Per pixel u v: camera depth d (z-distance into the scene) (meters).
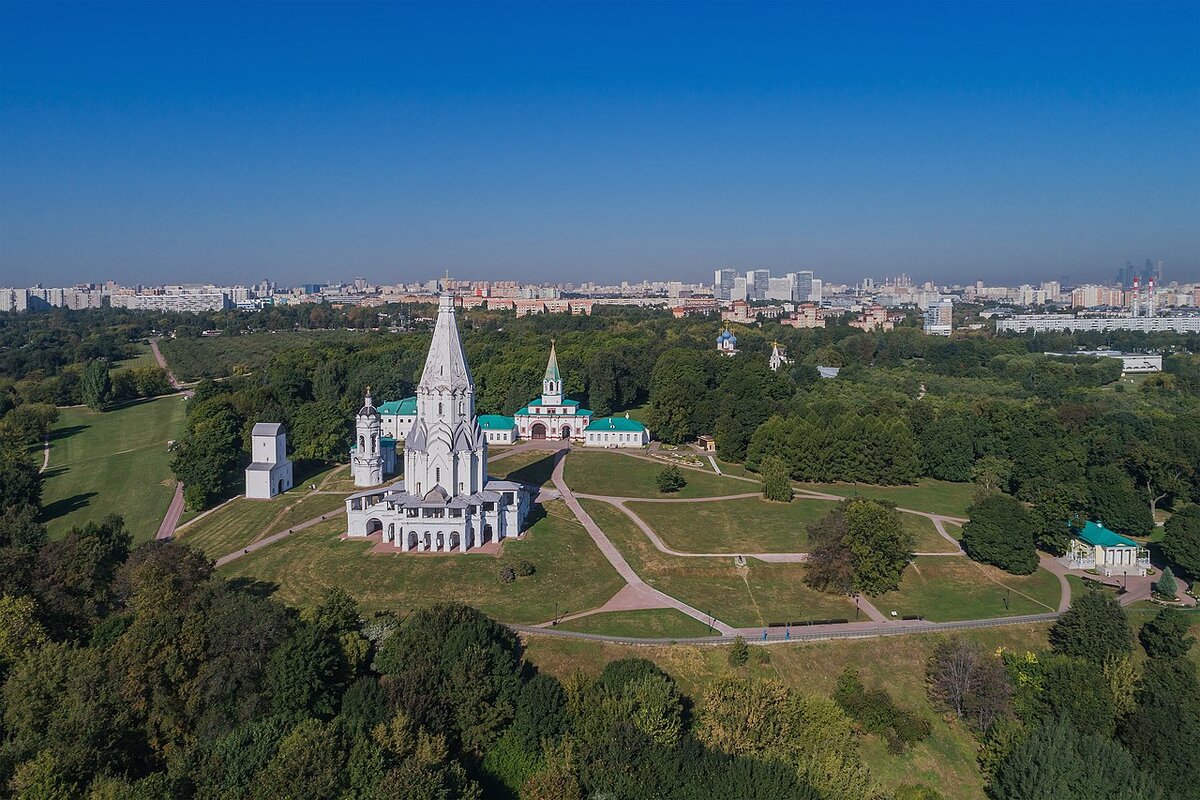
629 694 91.50
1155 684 101.00
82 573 115.19
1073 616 116.50
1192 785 89.00
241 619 94.88
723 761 82.56
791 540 157.38
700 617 123.00
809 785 80.06
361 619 111.81
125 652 90.31
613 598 128.88
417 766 72.50
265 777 71.12
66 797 69.69
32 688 84.81
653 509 175.25
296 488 189.75
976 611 129.88
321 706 89.19
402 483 158.88
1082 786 83.69
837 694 106.06
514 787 86.62
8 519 137.00
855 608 129.38
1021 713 101.31
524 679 100.31
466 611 103.19
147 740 86.00
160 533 163.25
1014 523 144.75
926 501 191.38
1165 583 134.00
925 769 97.69
